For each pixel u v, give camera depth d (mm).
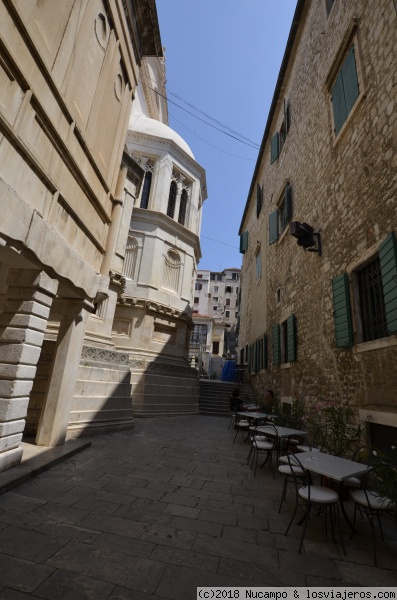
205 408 14297
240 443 7973
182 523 3383
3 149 3520
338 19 7172
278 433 5531
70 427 6859
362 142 5637
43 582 2273
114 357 9164
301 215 9133
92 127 5820
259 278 15828
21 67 3627
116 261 11234
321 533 3365
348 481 3807
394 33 4789
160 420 10938
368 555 2961
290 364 9203
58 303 6320
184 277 15469
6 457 4246
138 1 7203
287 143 11422
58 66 4422
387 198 4703
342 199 6328
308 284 8062
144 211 14398
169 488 4430
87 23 5238
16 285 4688
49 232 4543
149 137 15805
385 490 3113
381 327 4953
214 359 33312
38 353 4730
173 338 14633
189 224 16578
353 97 6039
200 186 18000
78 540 2879
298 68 10539
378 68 5211
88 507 3604
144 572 2482
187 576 2469
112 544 2859
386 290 4430
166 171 15609
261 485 4844
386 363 4523
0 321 4555
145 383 11641
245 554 2852
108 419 8031
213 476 5137
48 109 4277
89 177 5938
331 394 6305
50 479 4398
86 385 7586
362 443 4934
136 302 13180
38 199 4355
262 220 15797
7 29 3395
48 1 4113
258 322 15289
